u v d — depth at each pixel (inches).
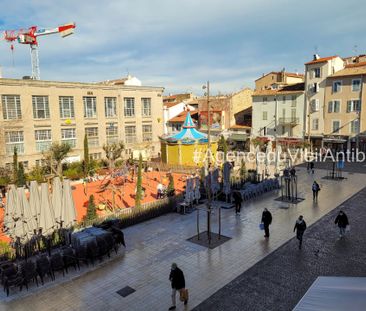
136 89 1958.7
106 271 538.3
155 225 756.0
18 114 1478.8
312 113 1955.0
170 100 3216.0
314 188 930.7
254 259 564.1
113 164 1465.3
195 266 545.6
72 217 663.1
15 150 1293.1
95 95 1755.7
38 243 599.2
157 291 474.6
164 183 1275.8
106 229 650.8
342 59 2161.7
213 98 2561.5
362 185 1114.1
